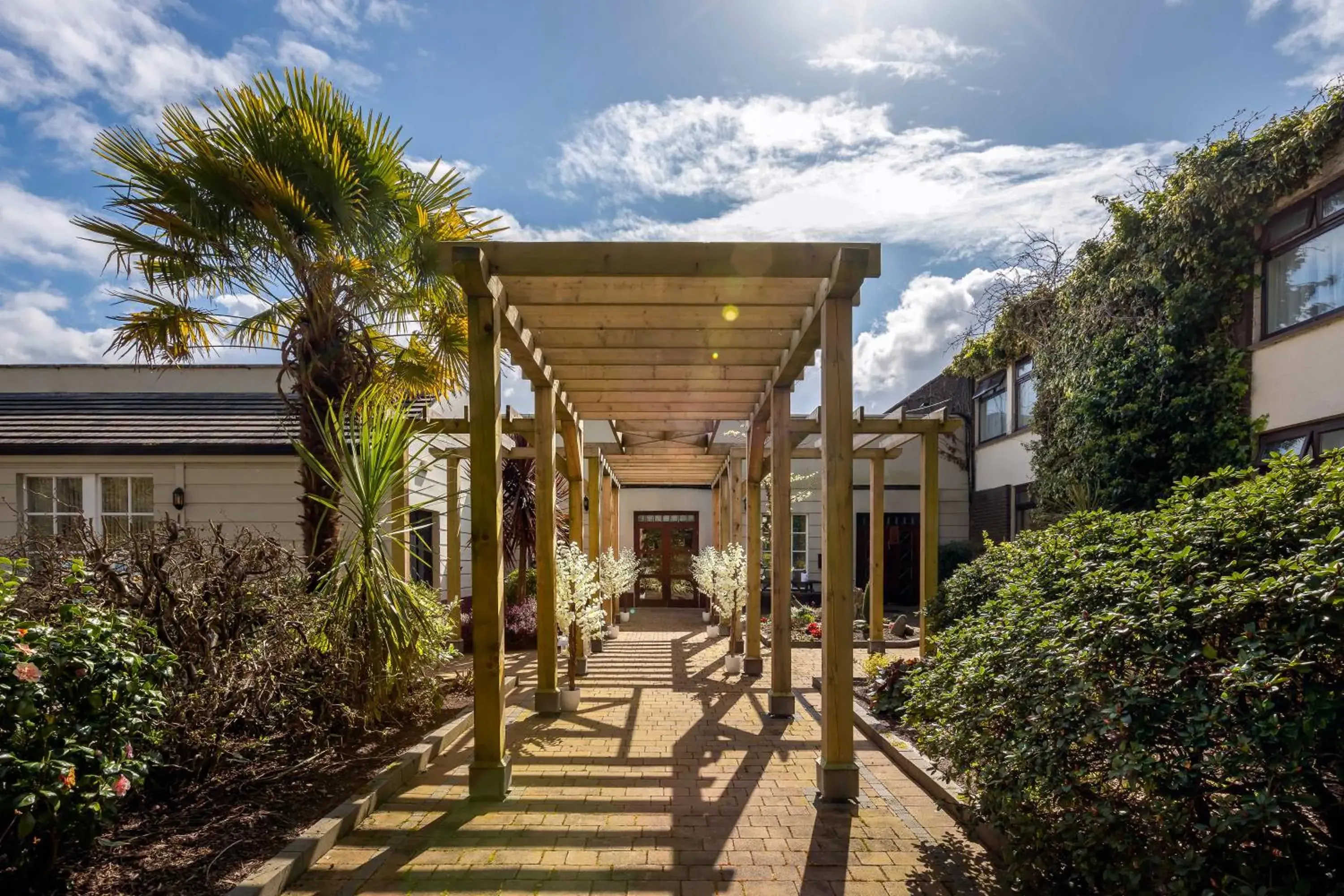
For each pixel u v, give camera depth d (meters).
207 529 7.44
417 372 5.93
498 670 3.53
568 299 3.98
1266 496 2.25
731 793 3.56
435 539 8.69
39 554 3.47
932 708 3.08
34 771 2.05
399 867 2.74
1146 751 1.94
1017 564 3.63
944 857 2.83
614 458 10.27
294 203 4.54
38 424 8.24
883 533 7.96
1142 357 7.09
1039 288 9.23
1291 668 1.74
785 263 3.48
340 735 3.86
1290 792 1.67
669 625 10.96
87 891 2.35
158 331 5.05
